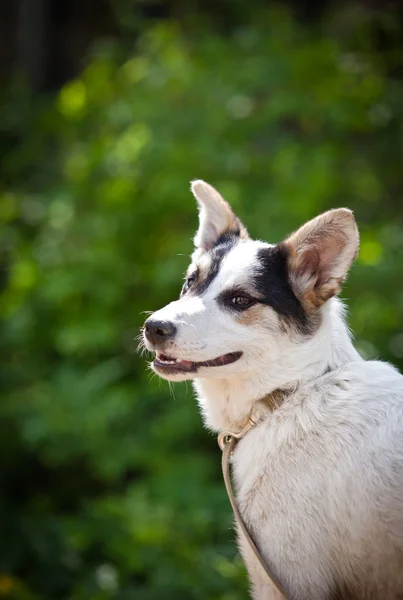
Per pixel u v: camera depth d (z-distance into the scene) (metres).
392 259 7.56
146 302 7.95
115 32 11.79
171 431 7.37
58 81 12.15
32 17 11.95
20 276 8.23
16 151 10.50
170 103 8.23
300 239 3.78
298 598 3.45
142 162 7.93
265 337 3.69
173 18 10.32
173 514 6.88
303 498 3.44
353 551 3.39
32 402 7.87
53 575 6.32
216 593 6.00
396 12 9.81
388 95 8.73
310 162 7.88
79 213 8.47
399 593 3.41
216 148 7.84
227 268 3.84
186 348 3.62
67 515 7.69
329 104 8.12
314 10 10.86
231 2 10.05
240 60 8.52
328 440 3.47
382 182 8.72
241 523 3.57
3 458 8.30
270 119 8.09
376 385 3.58
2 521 6.57
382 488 3.34
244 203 7.52
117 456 7.46
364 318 7.25
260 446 3.61
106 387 7.78
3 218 9.09
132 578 6.47
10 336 8.38
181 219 8.02
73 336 7.80
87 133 9.18
